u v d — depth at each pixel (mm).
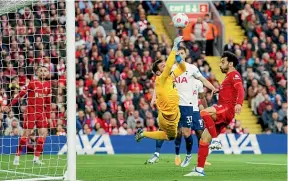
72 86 21719
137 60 52219
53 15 51688
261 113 52125
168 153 45719
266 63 55719
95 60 51312
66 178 21875
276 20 59750
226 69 25109
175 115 26234
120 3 56594
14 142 41156
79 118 46906
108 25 55625
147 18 60844
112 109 48531
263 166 32188
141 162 35125
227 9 62719
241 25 61656
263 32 58844
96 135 45781
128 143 46000
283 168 30594
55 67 45781
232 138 47125
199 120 31172
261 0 60875
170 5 60531
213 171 28469
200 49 57875
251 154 46219
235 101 24906
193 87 30734
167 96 26062
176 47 25344
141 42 53812
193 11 60438
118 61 51781
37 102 32656
